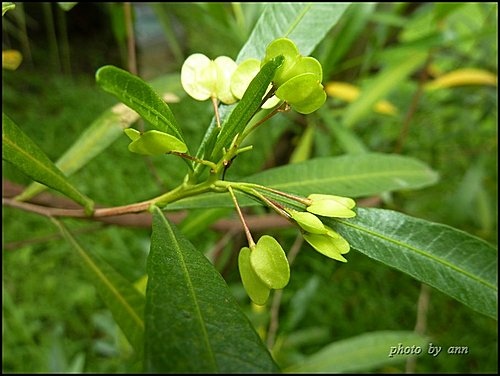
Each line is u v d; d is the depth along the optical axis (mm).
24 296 553
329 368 265
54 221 172
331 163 185
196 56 137
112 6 272
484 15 360
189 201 155
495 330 517
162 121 111
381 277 572
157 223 122
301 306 399
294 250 357
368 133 487
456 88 404
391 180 191
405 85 429
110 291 168
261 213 356
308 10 159
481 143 478
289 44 113
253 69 134
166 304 93
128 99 103
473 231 470
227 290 101
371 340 273
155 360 83
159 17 292
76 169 189
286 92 113
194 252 111
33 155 137
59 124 834
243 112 114
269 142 373
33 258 591
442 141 479
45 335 508
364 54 334
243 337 90
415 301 554
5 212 628
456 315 537
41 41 882
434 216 493
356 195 180
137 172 724
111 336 422
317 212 121
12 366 471
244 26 263
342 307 545
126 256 562
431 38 294
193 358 85
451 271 134
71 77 926
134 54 266
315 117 342
